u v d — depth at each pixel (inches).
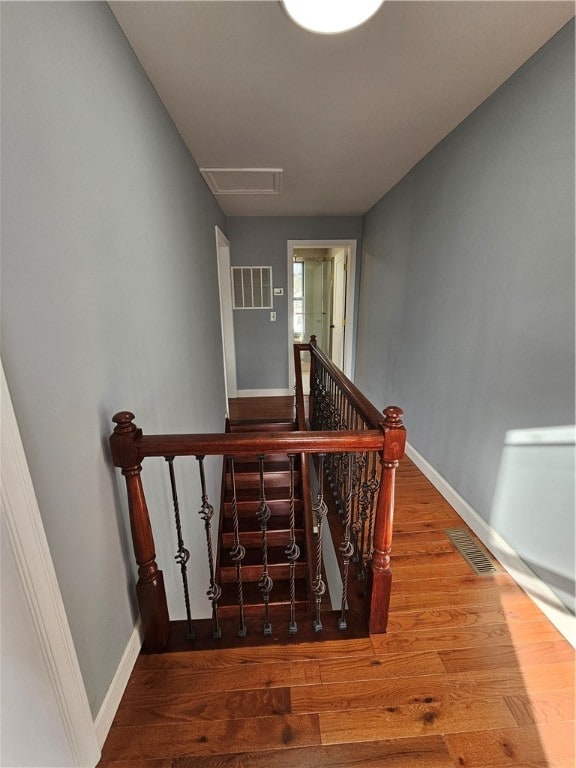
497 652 50.8
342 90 66.1
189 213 87.8
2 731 29.3
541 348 58.7
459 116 76.9
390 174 113.0
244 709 42.9
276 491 134.4
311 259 280.8
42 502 30.0
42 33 30.2
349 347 190.4
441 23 49.7
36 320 29.2
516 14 48.4
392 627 54.4
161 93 64.5
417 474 102.8
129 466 42.3
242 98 67.7
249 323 187.0
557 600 56.3
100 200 40.4
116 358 43.9
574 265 52.0
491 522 72.8
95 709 38.2
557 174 54.1
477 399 76.9
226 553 119.2
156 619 48.3
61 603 31.7
